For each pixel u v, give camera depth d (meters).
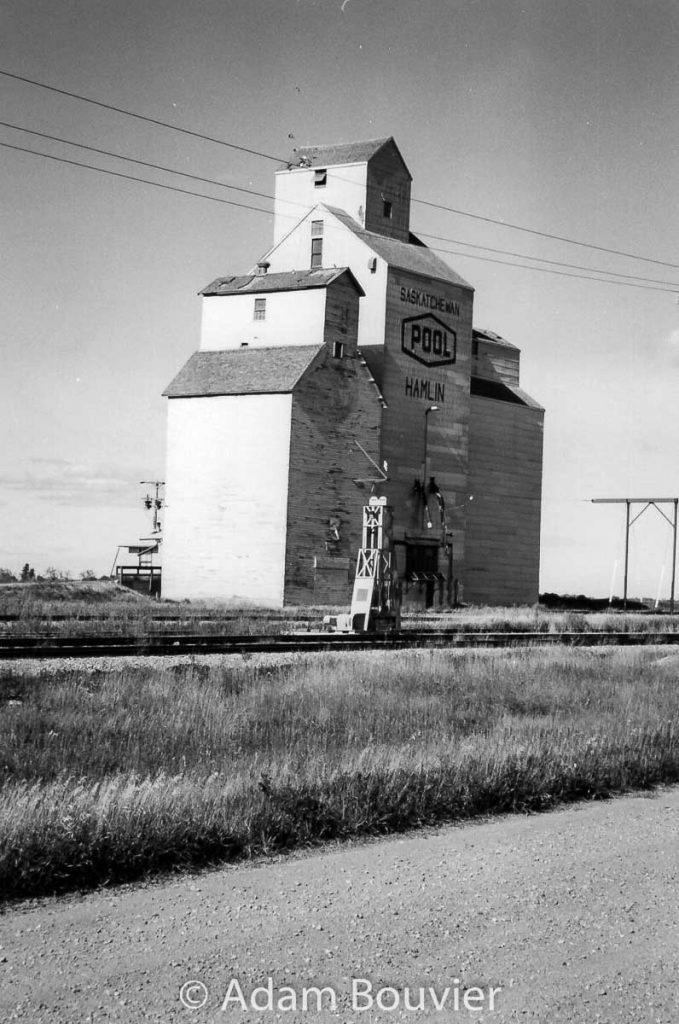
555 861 11.12
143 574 75.38
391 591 39.34
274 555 63.91
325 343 66.88
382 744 15.85
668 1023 7.28
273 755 14.67
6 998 7.32
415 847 11.71
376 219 79.25
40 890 9.79
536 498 84.69
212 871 10.62
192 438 66.94
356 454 68.12
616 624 52.97
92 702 18.53
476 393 80.50
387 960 8.14
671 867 11.01
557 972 8.04
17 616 41.66
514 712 20.66
